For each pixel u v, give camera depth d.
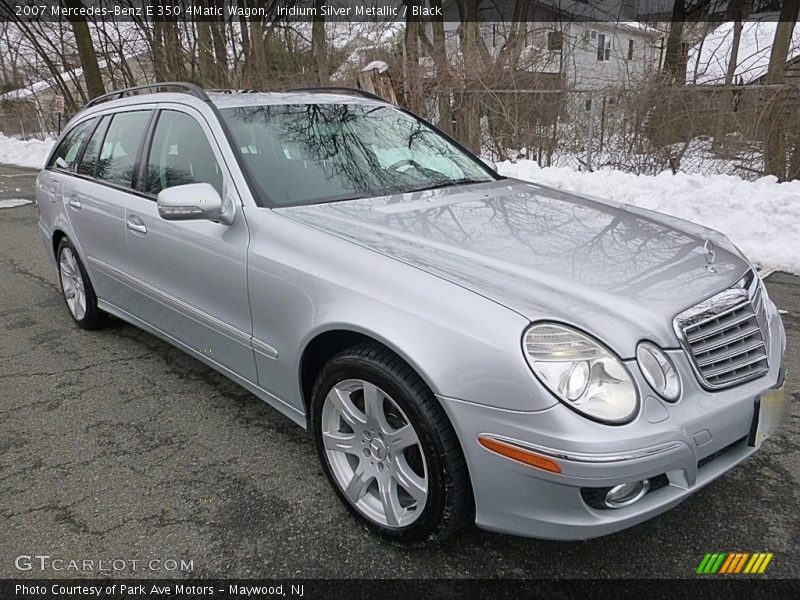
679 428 1.93
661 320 2.07
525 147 10.55
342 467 2.52
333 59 15.01
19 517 2.58
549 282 2.21
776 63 9.70
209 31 15.47
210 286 3.01
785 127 8.53
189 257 3.10
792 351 3.91
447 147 3.91
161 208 2.75
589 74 13.15
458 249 2.44
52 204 4.58
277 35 16.11
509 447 1.92
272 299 2.63
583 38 13.20
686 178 8.20
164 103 3.59
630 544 2.36
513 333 1.95
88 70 16.42
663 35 12.60
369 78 9.44
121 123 3.98
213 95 3.46
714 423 2.02
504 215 2.88
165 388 3.71
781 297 4.88
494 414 1.93
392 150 3.57
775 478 2.70
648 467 1.86
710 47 10.66
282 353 2.65
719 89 8.95
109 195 3.82
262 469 2.88
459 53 11.78
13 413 3.44
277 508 2.61
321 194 3.04
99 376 3.88
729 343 2.21
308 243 2.55
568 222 2.83
